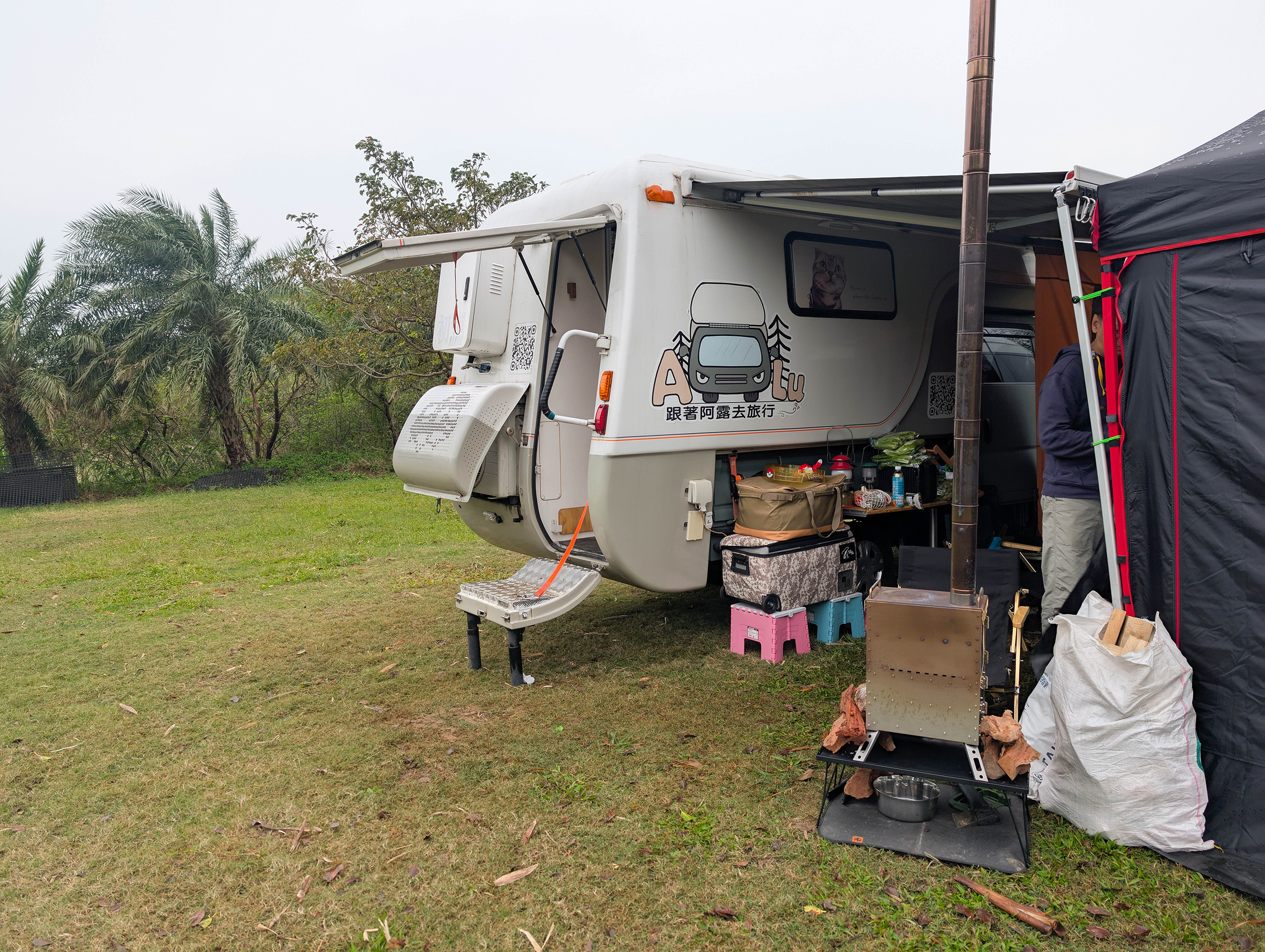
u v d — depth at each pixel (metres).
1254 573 2.88
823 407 5.47
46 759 3.90
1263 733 2.85
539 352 4.98
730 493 5.27
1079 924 2.52
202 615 6.39
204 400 17.17
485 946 2.52
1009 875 2.75
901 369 5.93
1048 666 3.49
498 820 3.22
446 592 6.87
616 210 4.59
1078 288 3.25
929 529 6.12
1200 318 2.99
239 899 2.79
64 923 2.69
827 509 5.18
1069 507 3.90
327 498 13.65
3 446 17.33
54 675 5.08
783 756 3.69
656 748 3.81
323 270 14.07
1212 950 2.39
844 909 2.63
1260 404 2.86
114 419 16.86
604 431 4.53
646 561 4.75
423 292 13.19
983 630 2.92
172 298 16.70
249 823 3.27
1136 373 3.19
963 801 3.13
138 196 17.27
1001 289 6.72
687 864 2.90
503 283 5.23
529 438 4.99
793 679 4.64
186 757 3.88
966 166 2.85
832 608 5.28
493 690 4.62
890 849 2.93
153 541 9.85
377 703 4.48
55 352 16.69
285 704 4.51
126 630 6.02
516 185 14.05
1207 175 2.91
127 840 3.18
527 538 5.24
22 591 7.34
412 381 17.44
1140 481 3.20
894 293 5.86
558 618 6.00
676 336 4.71
